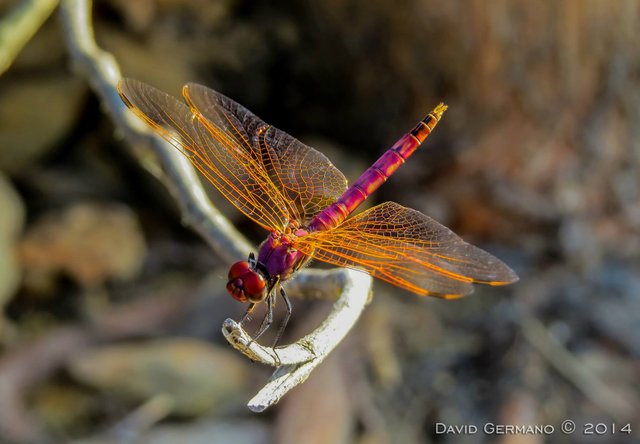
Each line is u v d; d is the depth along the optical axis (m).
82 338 0.50
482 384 0.49
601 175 0.55
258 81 0.61
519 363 0.49
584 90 0.54
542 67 0.54
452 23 0.54
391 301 0.52
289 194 0.32
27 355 0.49
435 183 0.56
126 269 0.55
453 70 0.55
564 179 0.55
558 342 0.50
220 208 0.55
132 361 0.48
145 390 0.47
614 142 0.55
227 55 0.59
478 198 0.55
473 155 0.55
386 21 0.56
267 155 0.32
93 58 0.34
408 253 0.31
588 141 0.55
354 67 0.58
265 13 0.60
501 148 0.55
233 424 0.46
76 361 0.49
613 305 0.52
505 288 0.53
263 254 0.32
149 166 0.34
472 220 0.55
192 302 0.52
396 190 0.56
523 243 0.55
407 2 0.54
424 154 0.56
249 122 0.32
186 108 0.31
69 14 0.35
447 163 0.56
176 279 0.56
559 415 0.47
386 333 0.50
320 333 0.30
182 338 0.51
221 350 0.50
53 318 0.53
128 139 0.33
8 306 0.54
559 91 0.54
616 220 0.55
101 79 0.34
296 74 0.60
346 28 0.57
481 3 0.53
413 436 0.46
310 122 0.62
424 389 0.48
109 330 0.51
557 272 0.54
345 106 0.60
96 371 0.48
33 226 0.55
